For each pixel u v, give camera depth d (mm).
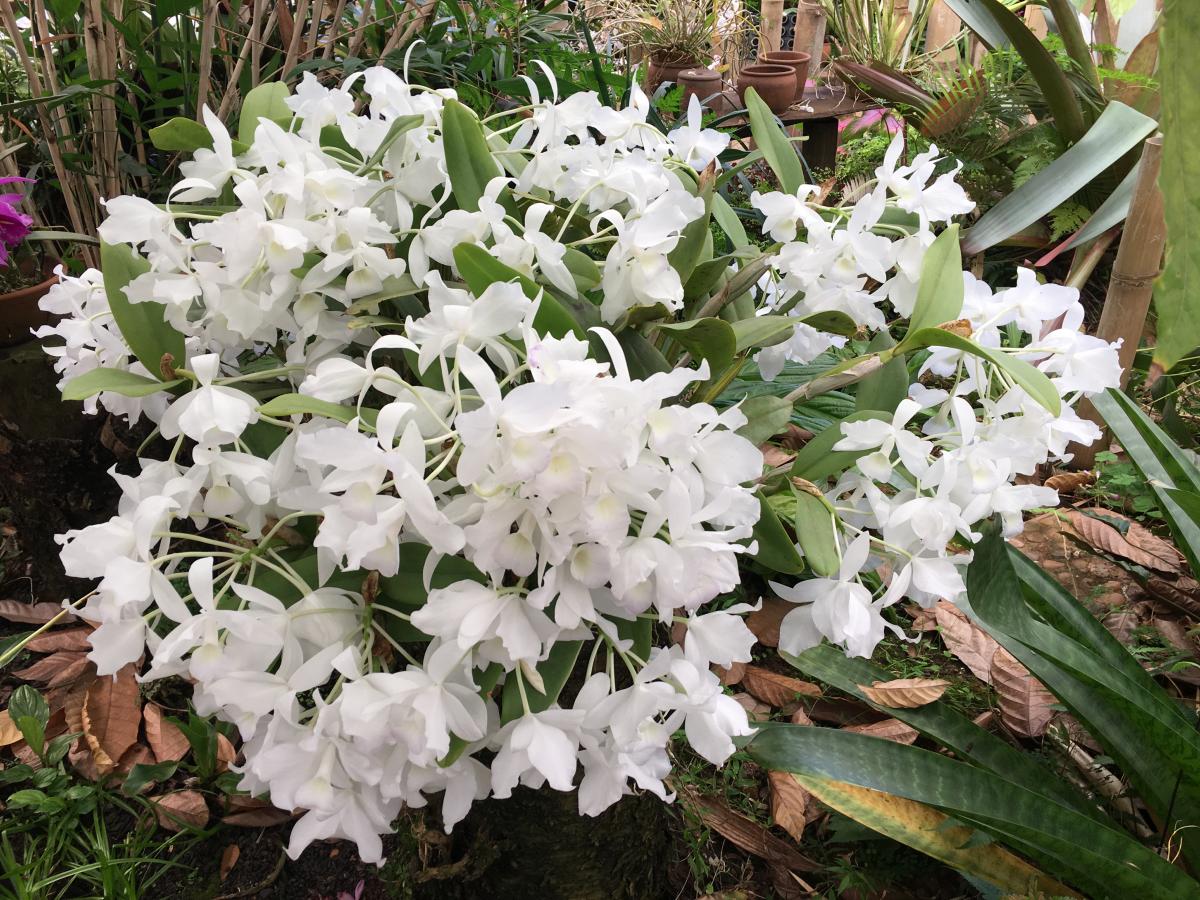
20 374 1497
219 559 1472
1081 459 2004
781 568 788
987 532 938
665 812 1241
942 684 1184
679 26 3398
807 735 1065
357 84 1726
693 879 1217
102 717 1366
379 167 840
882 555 823
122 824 1283
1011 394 833
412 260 791
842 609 757
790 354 1070
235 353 898
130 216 757
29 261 1675
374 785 705
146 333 797
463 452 577
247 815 1285
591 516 604
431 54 1883
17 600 1656
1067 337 831
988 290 875
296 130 930
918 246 878
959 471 798
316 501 690
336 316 808
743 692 1461
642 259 760
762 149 1057
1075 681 1090
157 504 676
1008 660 1427
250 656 676
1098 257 2244
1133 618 1600
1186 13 232
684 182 975
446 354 692
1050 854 938
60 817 1257
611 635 685
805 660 1221
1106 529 1735
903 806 1079
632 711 681
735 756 1335
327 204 741
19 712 1330
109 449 1595
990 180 2691
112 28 1563
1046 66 2355
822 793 1077
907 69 3789
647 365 817
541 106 885
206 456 709
